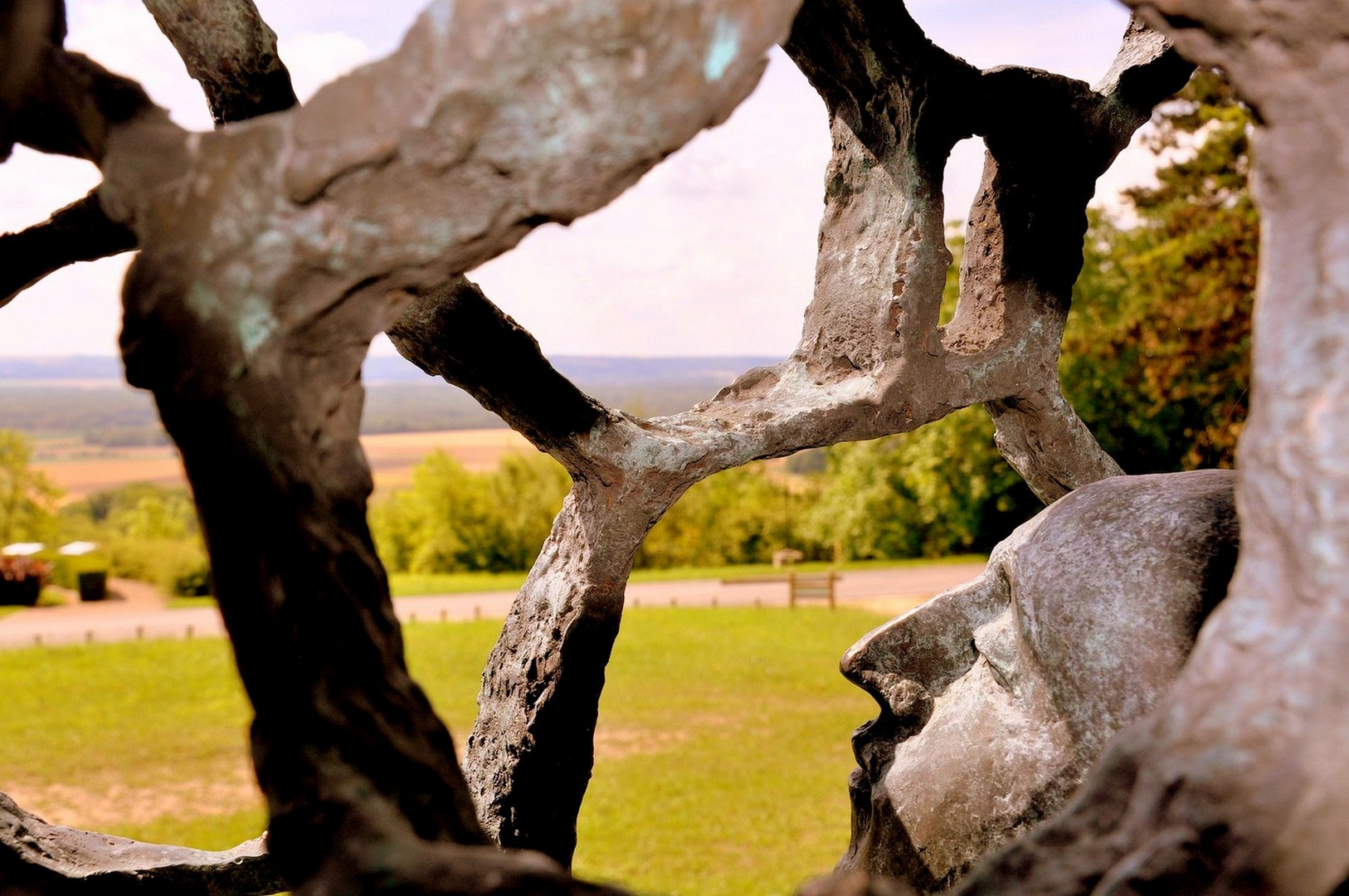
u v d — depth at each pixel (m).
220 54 2.34
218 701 16.36
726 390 3.29
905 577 27.81
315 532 1.47
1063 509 2.23
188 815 11.03
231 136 1.42
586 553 3.02
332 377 1.53
